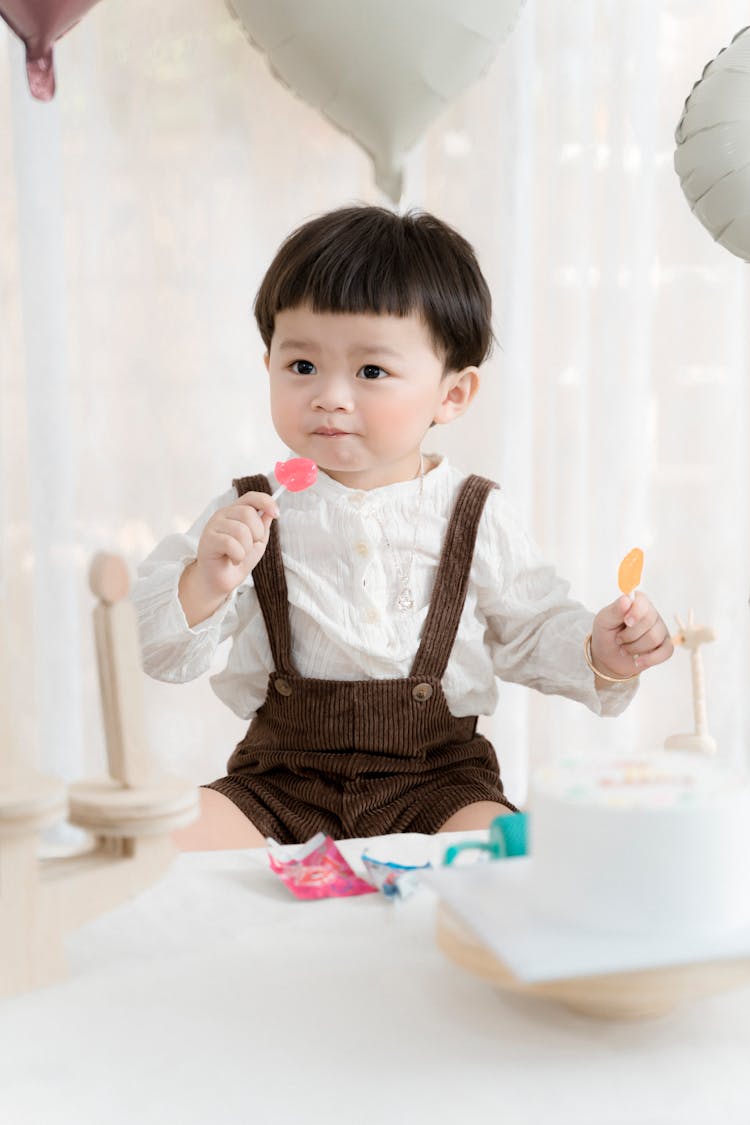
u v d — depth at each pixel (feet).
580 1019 1.88
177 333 5.72
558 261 5.85
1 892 1.93
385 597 4.03
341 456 3.90
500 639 4.26
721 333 6.05
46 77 4.82
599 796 1.83
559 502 5.98
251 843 3.55
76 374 5.67
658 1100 1.67
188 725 5.86
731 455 6.13
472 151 5.74
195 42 5.56
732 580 6.20
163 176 5.63
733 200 4.39
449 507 4.17
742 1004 1.94
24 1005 1.92
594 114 5.84
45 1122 1.61
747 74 4.42
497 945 1.73
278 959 2.09
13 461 5.65
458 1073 1.73
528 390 5.84
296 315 3.82
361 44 4.84
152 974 2.03
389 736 3.85
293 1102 1.66
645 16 5.74
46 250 5.45
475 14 4.85
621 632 3.69
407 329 3.84
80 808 1.99
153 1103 1.66
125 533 5.79
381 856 2.64
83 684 5.78
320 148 5.71
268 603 4.02
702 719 2.68
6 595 5.68
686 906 1.77
